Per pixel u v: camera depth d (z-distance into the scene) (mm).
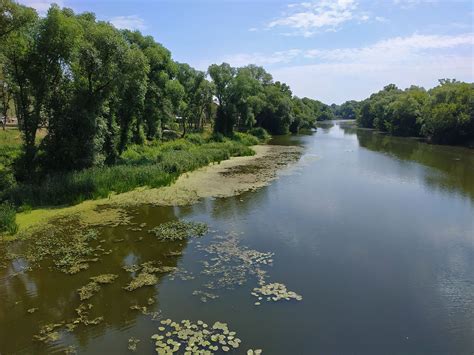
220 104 57688
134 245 14742
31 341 8867
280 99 78562
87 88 25234
